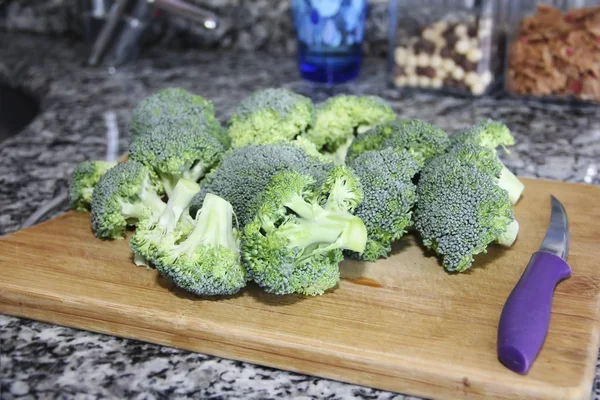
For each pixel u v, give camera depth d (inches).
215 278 16.0
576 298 16.7
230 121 22.7
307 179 16.2
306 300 16.8
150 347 16.3
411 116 30.7
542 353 14.8
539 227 20.2
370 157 18.4
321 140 22.0
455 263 17.6
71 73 38.2
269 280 15.8
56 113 32.0
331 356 15.1
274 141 21.2
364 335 15.5
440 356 14.9
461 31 32.1
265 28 41.7
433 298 16.9
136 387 14.9
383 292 17.1
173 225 17.7
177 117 22.4
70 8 44.4
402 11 33.0
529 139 27.9
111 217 19.0
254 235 15.6
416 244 19.4
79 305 16.5
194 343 16.0
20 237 19.7
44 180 25.0
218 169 19.1
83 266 18.2
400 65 33.9
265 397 14.8
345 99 22.3
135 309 16.3
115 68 39.2
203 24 37.0
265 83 36.1
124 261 18.5
